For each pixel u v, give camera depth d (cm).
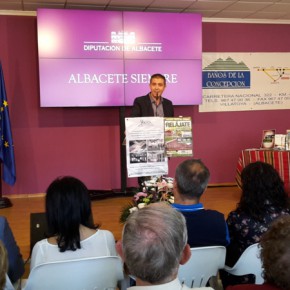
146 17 540
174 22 549
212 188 607
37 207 502
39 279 152
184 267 169
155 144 273
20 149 557
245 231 192
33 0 500
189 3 534
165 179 258
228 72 619
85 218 168
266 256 107
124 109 547
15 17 540
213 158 626
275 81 636
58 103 524
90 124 577
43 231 271
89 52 527
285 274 101
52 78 519
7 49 541
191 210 182
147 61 545
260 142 638
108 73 535
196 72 562
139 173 272
